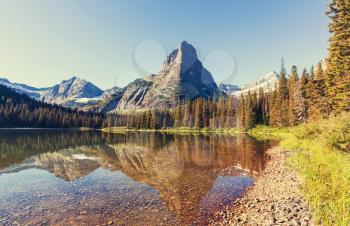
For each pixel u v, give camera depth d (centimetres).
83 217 1362
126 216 1369
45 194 1795
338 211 949
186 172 2483
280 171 2172
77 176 2358
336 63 3362
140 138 7569
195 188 1911
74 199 1675
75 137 8319
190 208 1480
